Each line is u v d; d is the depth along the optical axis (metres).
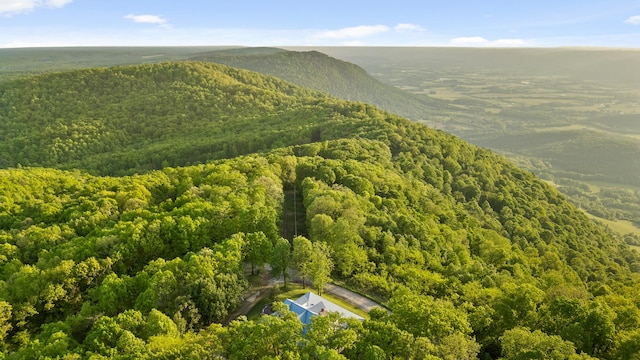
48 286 82.19
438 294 94.75
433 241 124.50
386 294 92.88
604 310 74.88
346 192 136.50
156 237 97.88
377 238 113.19
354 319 63.88
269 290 92.75
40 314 83.50
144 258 96.81
